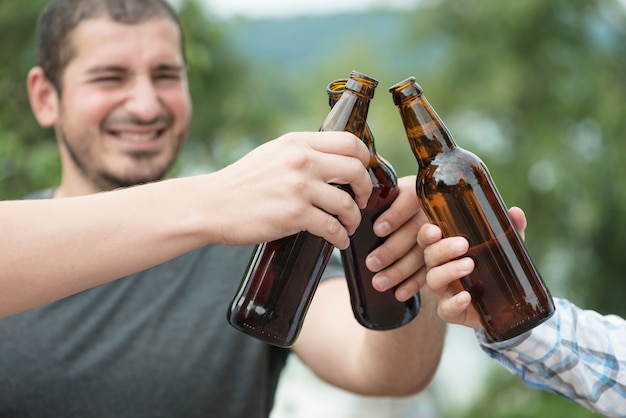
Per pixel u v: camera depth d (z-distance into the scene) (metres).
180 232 1.39
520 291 1.48
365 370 2.04
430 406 9.52
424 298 1.84
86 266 1.40
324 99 15.12
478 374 11.60
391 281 1.60
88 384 2.08
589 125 13.19
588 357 1.65
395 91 1.53
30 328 2.09
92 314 2.12
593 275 12.73
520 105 13.42
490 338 1.50
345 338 2.12
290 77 12.00
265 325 1.49
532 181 13.05
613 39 13.46
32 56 5.88
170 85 2.34
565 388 1.67
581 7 13.16
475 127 13.70
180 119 2.36
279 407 3.74
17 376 2.06
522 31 13.34
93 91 2.27
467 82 13.70
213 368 2.12
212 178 1.41
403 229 1.58
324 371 2.18
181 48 2.38
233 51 9.96
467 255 1.49
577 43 13.33
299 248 1.48
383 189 1.56
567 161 12.85
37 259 1.39
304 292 1.50
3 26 5.98
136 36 2.28
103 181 2.34
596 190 12.66
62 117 2.32
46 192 2.47
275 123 10.51
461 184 1.48
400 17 14.66
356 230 1.59
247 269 1.53
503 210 1.51
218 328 2.14
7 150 3.58
